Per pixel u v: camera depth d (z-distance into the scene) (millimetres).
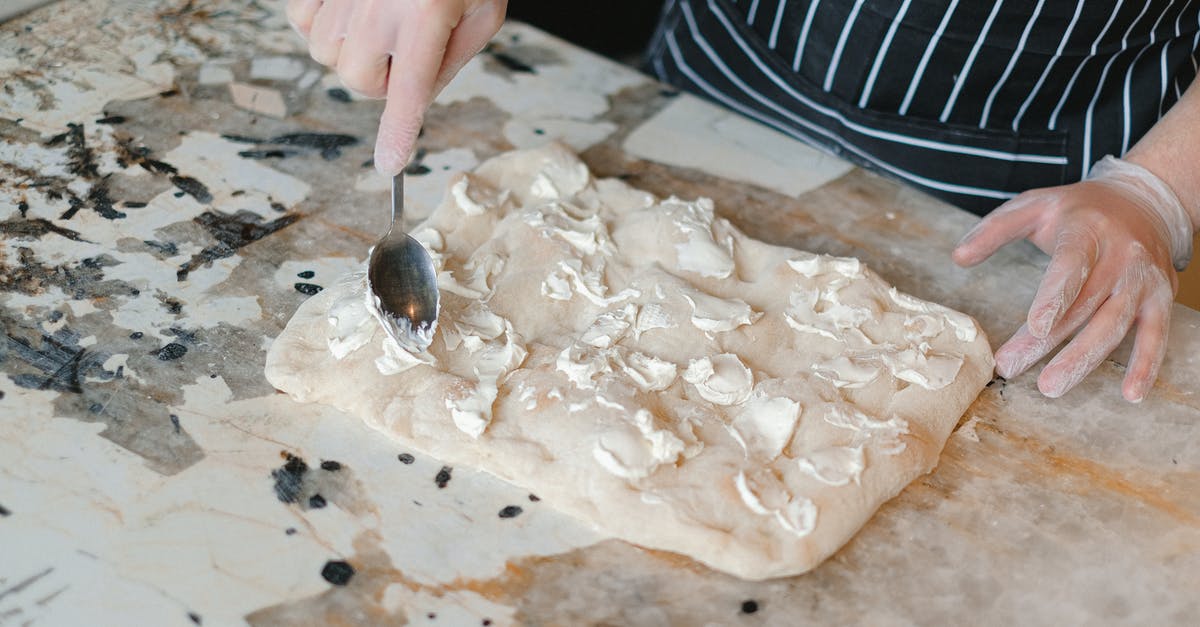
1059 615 872
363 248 1050
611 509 885
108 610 842
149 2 1261
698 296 991
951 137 1167
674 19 1320
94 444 913
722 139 1177
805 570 877
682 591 872
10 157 1090
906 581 883
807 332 983
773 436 918
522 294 993
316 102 1174
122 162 1098
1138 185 1081
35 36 1206
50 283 1002
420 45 922
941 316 999
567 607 862
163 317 988
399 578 867
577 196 1082
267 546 875
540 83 1217
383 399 929
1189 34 1131
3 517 875
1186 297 1399
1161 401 985
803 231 1097
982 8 1101
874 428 925
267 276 1021
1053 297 996
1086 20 1097
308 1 976
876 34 1140
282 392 949
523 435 916
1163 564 897
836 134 1198
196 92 1170
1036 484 933
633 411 914
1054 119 1164
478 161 1134
